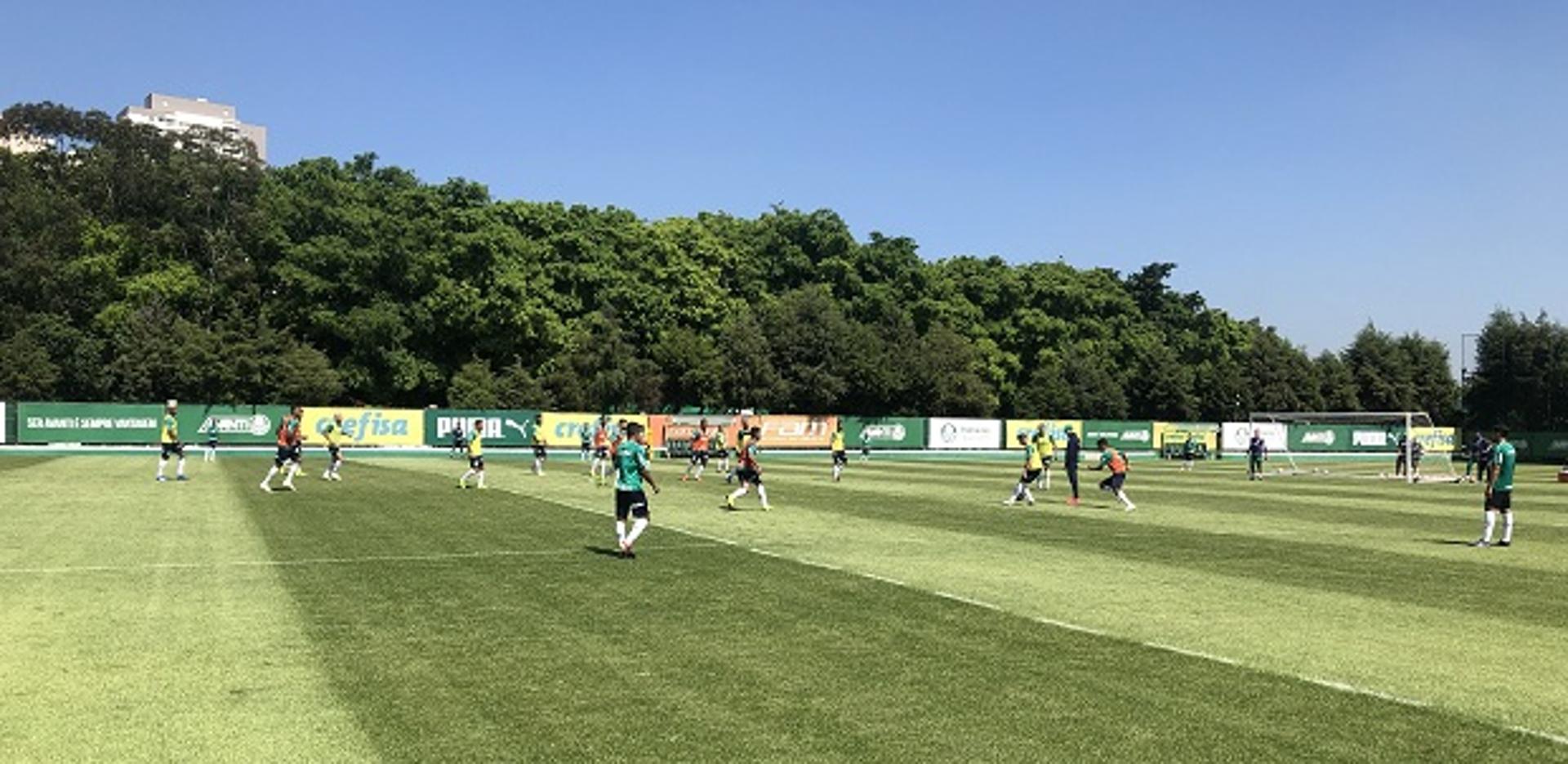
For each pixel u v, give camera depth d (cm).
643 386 7150
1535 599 1389
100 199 6719
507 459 5150
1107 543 1953
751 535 1975
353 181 7288
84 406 5022
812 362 7662
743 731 764
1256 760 718
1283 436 7775
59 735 741
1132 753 727
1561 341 9650
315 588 1327
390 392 6788
